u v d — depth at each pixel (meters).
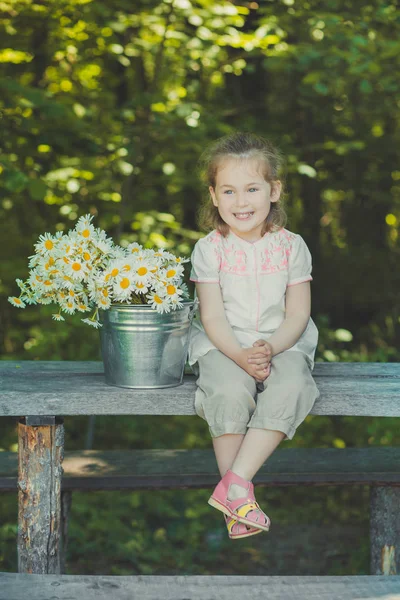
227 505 2.24
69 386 2.48
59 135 5.15
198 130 5.49
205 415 2.35
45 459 2.42
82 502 4.39
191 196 7.18
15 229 6.41
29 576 2.04
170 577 2.03
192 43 5.41
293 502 4.68
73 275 2.35
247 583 2.00
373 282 7.74
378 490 3.11
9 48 5.46
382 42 5.16
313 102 6.24
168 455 3.27
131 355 2.39
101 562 3.78
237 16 5.37
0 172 4.92
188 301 2.46
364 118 6.92
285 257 2.60
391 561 3.11
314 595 1.94
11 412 2.37
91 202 5.89
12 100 4.78
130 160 5.52
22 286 2.46
